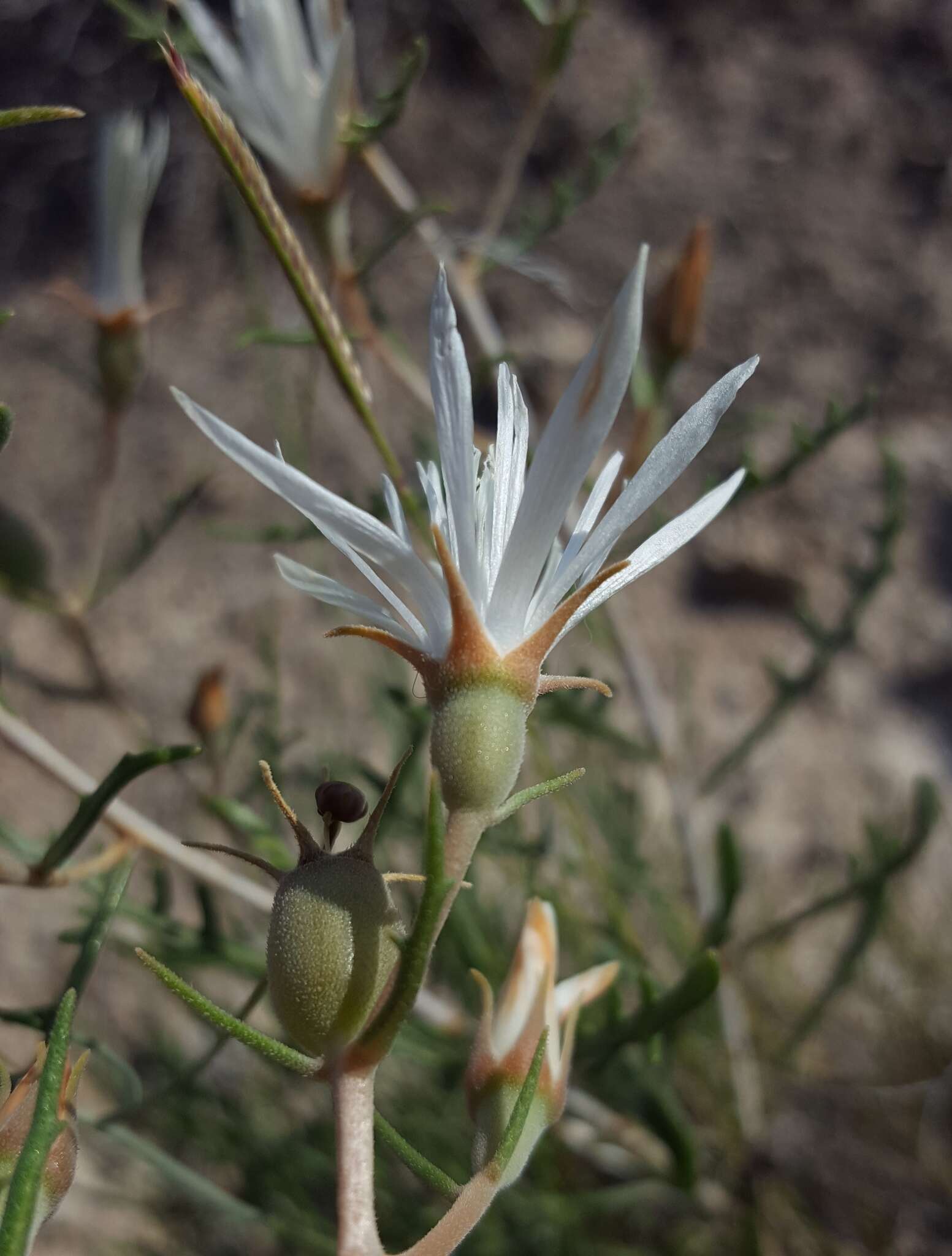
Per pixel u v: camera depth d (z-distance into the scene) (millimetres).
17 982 235
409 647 68
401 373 123
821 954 237
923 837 138
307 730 252
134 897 226
